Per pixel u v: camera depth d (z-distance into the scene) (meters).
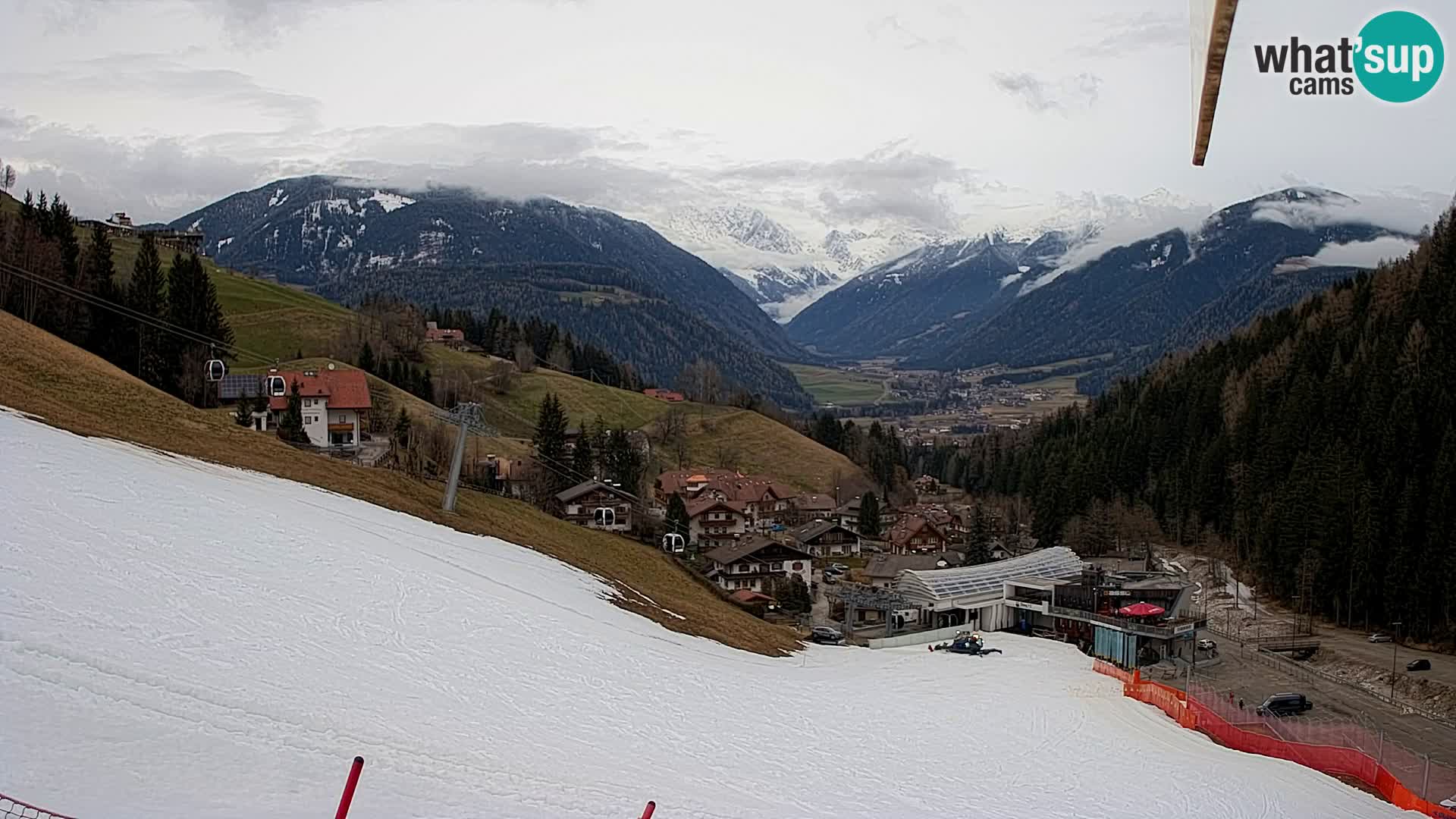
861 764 42.19
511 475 128.12
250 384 120.00
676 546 99.50
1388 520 100.94
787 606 107.75
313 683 32.19
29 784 20.62
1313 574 104.69
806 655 72.69
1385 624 97.12
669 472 179.50
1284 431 127.75
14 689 24.81
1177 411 172.12
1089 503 150.25
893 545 151.50
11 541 35.75
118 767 22.44
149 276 117.19
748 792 33.78
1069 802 41.50
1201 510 141.38
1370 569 98.81
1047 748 51.06
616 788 29.94
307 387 121.19
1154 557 135.50
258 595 39.62
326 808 22.89
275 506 54.19
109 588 34.41
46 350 71.06
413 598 46.28
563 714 38.25
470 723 33.28
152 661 29.39
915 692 62.16
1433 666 83.38
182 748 24.33
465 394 187.62
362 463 104.31
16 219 115.12
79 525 40.06
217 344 122.38
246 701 28.72
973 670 73.56
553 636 48.56
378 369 180.50
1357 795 48.16
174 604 35.25
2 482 42.03
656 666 50.19
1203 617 94.75
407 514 65.12
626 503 130.38
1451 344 120.75
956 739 50.66
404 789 25.27
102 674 27.30
